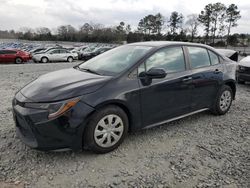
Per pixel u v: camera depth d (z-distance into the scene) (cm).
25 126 338
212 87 500
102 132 356
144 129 427
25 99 340
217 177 318
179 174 322
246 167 341
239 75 879
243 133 452
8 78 1030
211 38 7950
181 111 451
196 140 418
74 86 346
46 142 327
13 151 366
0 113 524
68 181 303
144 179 310
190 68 460
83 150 373
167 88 417
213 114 538
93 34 9319
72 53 2722
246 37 8175
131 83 378
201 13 7956
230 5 7725
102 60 448
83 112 333
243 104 638
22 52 2416
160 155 366
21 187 291
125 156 361
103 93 350
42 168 327
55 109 322
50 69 1502
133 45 464
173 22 8600
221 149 389
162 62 424
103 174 318
